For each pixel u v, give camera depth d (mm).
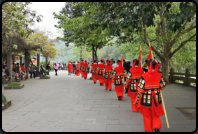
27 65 17156
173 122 4566
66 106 6410
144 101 3799
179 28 5703
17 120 4891
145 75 3771
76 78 17562
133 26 7754
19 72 15234
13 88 10680
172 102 6684
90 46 16750
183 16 5418
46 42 17000
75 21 13375
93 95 8422
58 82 14117
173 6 11805
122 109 5879
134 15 7117
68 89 10414
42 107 6309
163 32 11203
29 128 4297
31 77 18078
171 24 5590
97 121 4738
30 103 6934
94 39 13031
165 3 6090
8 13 7840
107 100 7273
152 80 3734
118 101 7059
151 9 6617
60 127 4340
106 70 9469
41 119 4969
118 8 8094
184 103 6516
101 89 10227
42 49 17594
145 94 3811
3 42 11109
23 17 8125
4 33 9086
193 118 4859
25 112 5688
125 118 4953
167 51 11531
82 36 14367
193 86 9984
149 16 6770
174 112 5410
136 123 4547
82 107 6230
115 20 9219
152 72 3758
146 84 3766
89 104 6660
